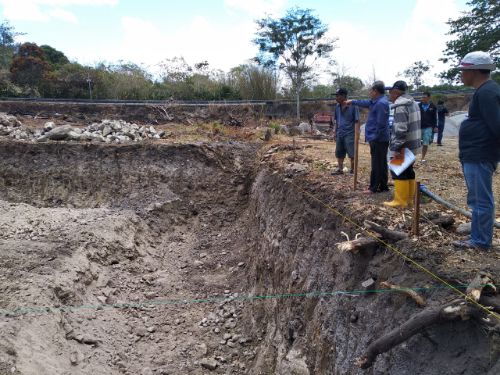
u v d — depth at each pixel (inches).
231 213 580.7
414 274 176.6
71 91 1143.0
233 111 1029.2
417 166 398.9
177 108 986.1
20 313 282.0
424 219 221.9
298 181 361.4
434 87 1357.0
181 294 405.7
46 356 263.3
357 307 200.2
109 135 695.1
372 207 249.6
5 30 1321.4
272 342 295.3
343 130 344.5
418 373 147.4
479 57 168.2
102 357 298.7
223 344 337.1
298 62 1154.7
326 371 211.5
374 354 157.0
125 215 504.7
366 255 211.5
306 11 1128.8
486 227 178.7
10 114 877.8
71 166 628.1
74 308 326.0
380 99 277.0
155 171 618.8
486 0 886.4
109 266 417.7
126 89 1175.6
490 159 172.2
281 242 340.5
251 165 629.9
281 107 1111.6
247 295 392.8
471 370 131.4
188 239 530.6
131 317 357.7
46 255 368.8
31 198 606.2
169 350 328.8
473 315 136.9
